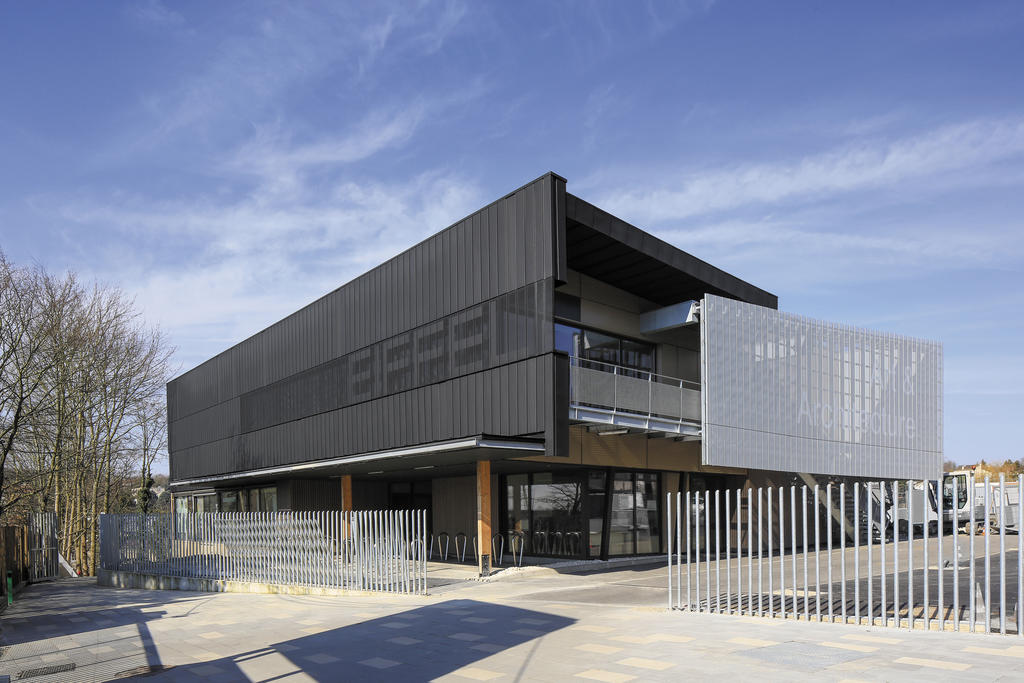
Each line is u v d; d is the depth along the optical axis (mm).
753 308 22344
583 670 7781
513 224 17875
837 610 11344
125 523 25672
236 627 12016
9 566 21109
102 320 33344
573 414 17734
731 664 7688
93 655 9969
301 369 27750
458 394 19156
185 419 40250
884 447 26234
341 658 9023
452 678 7727
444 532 27516
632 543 23047
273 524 18938
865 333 26281
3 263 26078
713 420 20469
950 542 26250
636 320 23703
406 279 21734
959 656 7535
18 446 28500
